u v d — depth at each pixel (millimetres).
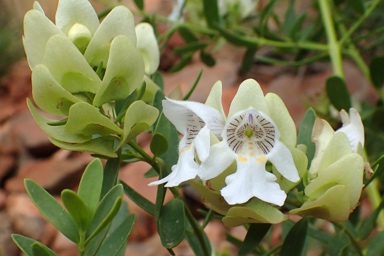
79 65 176
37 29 178
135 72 180
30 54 180
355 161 175
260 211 179
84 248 178
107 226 181
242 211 177
